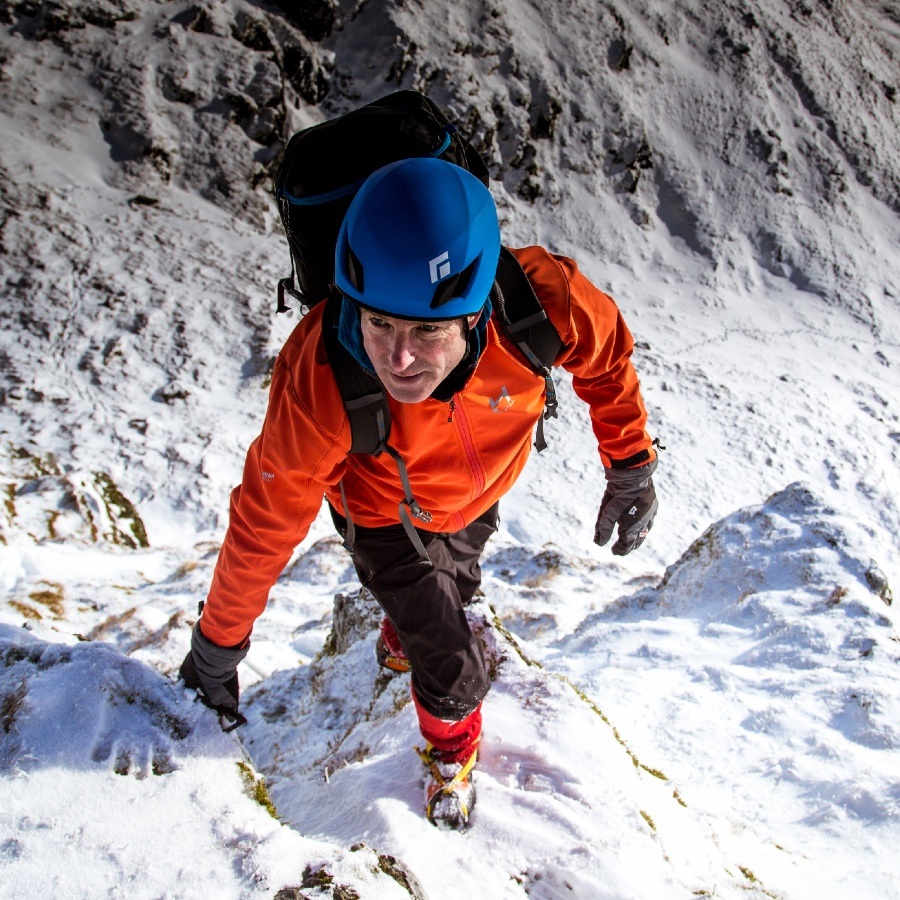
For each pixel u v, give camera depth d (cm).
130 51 3472
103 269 2559
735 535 446
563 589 768
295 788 253
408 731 249
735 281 4059
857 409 3094
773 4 5234
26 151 3033
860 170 4697
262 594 190
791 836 251
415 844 192
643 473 230
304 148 179
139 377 2223
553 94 4238
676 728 312
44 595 804
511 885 185
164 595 811
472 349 167
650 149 4372
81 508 1398
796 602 387
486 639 275
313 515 185
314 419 168
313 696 340
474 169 195
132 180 3175
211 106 3456
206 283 2636
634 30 4706
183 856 157
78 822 162
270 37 3781
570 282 189
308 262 186
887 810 251
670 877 191
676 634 400
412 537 193
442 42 4166
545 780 221
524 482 2228
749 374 3212
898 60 5466
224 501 1842
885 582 390
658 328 3566
